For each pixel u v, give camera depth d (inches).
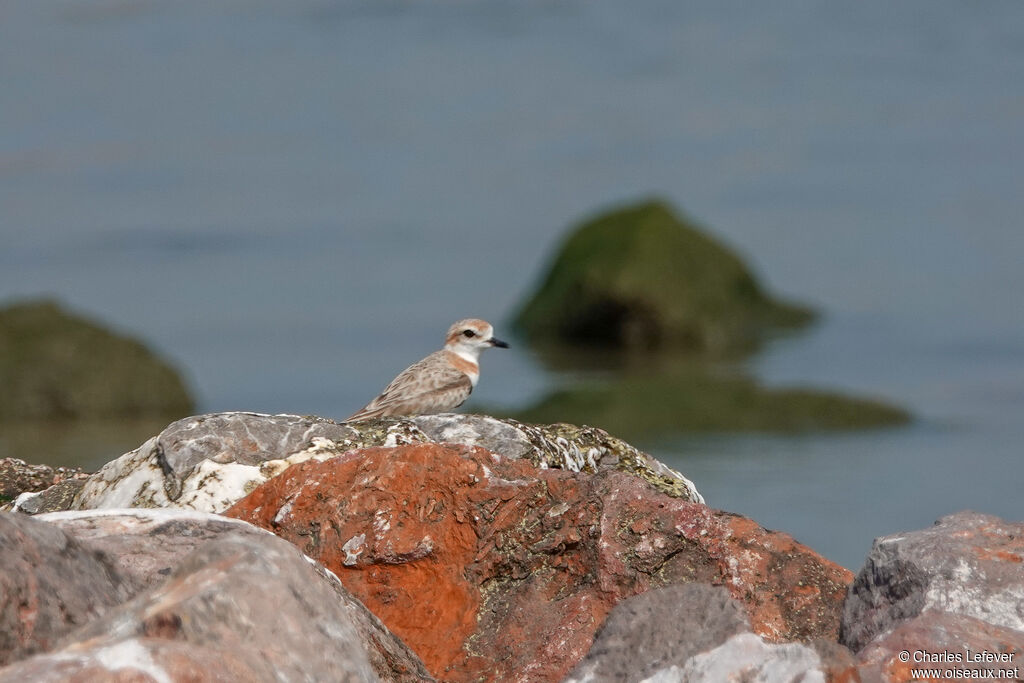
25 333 864.9
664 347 1104.2
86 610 187.5
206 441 290.7
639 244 1131.9
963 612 211.8
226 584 181.8
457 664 239.3
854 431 800.3
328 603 191.6
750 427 796.0
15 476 327.9
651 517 248.1
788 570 241.1
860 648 216.8
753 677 193.9
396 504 257.6
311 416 303.6
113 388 852.0
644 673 198.2
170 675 163.8
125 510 227.1
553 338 1127.0
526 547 251.1
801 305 1131.9
